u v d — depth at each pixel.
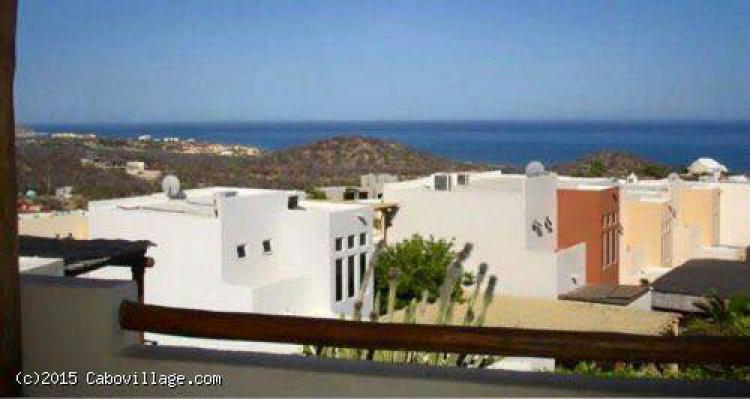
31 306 3.37
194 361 3.22
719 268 20.17
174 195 19.62
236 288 15.42
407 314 5.68
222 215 15.76
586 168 43.34
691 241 27.34
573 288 22.27
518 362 8.70
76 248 10.42
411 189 24.30
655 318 17.64
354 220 17.94
